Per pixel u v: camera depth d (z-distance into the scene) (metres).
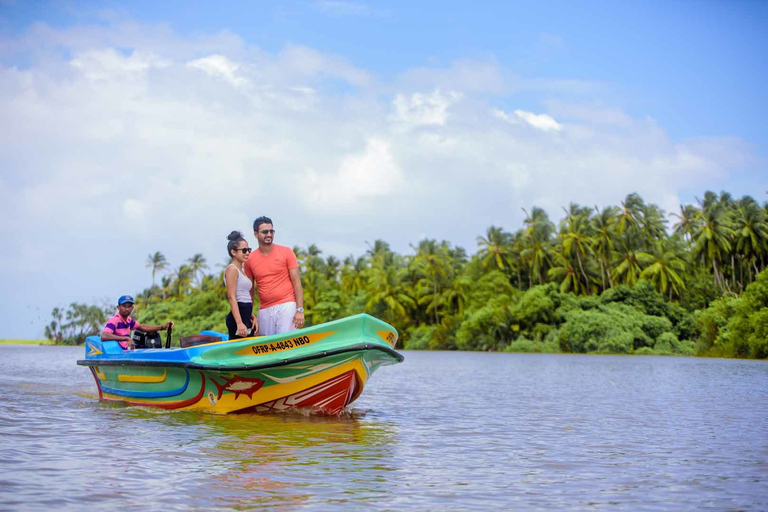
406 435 7.32
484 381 17.33
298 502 4.35
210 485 4.77
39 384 13.85
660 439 7.24
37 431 7.10
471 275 68.38
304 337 8.24
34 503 4.19
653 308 53.94
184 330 68.31
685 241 62.62
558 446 6.74
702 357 43.66
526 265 66.75
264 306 8.95
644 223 62.31
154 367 9.18
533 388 14.79
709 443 6.99
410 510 4.22
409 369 24.75
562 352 53.62
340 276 85.69
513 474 5.35
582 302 57.09
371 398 11.93
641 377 19.41
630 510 4.29
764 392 13.77
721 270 58.00
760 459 6.08
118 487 4.65
